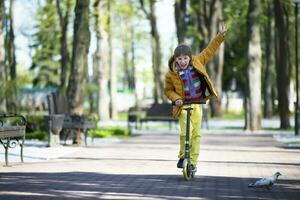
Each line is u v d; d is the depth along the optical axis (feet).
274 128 176.35
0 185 51.72
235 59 335.06
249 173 63.52
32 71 368.68
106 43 234.99
